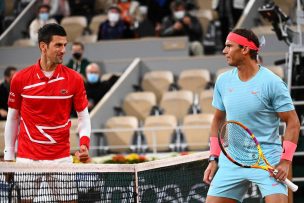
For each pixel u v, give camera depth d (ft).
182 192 56.13
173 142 101.09
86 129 51.03
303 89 81.46
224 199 47.39
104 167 49.19
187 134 100.83
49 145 49.70
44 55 49.34
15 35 134.72
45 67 49.44
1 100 104.17
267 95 46.19
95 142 101.91
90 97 108.58
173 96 107.65
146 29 127.44
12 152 50.70
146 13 133.69
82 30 131.23
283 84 46.26
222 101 48.11
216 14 129.39
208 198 47.78
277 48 116.26
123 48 122.93
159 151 100.99
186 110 106.83
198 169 58.65
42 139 49.57
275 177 45.16
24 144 49.93
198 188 58.54
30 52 124.88
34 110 49.42
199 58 117.60
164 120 102.32
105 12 139.85
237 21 121.80
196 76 112.57
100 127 103.91
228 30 121.39
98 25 133.28
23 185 44.96
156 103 113.39
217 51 123.85
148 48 122.21
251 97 46.39
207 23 127.44
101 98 108.88
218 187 47.39
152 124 102.37
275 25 83.51
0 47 125.49
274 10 82.43
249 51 46.42
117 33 124.77
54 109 49.57
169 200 54.39
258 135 46.70
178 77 118.21
